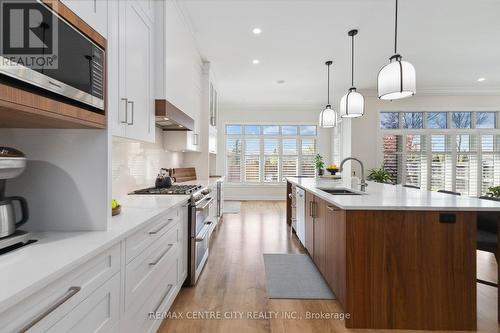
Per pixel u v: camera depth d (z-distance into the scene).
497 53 4.19
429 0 2.82
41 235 1.14
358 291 1.85
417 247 1.85
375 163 6.29
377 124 6.30
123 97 1.77
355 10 3.00
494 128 6.32
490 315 2.02
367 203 1.92
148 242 1.53
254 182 8.00
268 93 6.56
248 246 3.63
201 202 2.73
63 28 1.00
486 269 2.84
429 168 6.32
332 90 6.28
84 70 1.12
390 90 2.46
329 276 2.32
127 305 1.27
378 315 1.85
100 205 1.23
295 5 2.89
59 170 1.23
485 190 6.28
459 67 4.80
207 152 4.54
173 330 1.83
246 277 2.66
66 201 1.23
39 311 0.74
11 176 0.97
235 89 6.21
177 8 2.74
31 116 0.94
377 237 1.85
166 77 2.39
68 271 0.82
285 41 3.75
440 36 3.62
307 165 8.05
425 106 6.29
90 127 1.20
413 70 2.45
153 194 2.47
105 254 1.08
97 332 1.03
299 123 7.99
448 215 1.85
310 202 3.04
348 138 6.79
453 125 6.38
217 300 2.22
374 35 3.58
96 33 1.22
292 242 3.82
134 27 1.94
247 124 8.04
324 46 3.91
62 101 1.01
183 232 2.33
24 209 1.06
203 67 4.48
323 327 1.87
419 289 1.85
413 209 1.82
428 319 1.84
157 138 3.29
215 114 5.55
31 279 0.71
